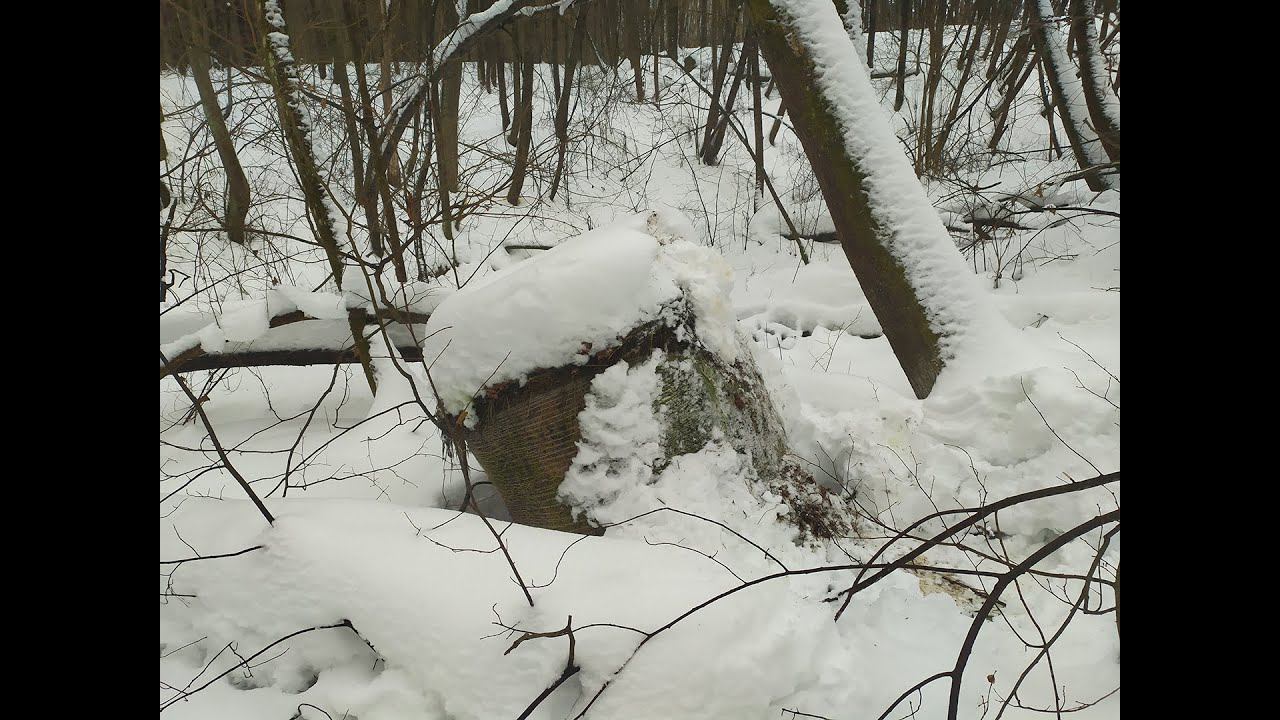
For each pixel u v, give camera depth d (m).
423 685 2.72
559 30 11.55
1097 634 2.98
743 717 2.49
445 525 3.19
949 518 3.83
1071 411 3.69
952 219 7.98
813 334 6.44
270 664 2.96
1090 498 3.49
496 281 3.58
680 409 3.41
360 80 5.10
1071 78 8.52
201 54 6.29
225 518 3.41
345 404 5.35
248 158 8.38
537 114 12.61
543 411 3.39
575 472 3.39
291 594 3.01
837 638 2.84
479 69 12.05
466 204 4.96
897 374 5.41
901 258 4.40
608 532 3.31
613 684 2.53
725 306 3.67
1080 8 7.97
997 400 3.98
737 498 3.42
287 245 7.17
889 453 4.14
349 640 2.98
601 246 3.41
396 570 2.93
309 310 4.78
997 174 10.53
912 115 10.84
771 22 4.46
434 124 6.43
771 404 4.02
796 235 8.48
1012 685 2.80
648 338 3.36
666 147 12.29
